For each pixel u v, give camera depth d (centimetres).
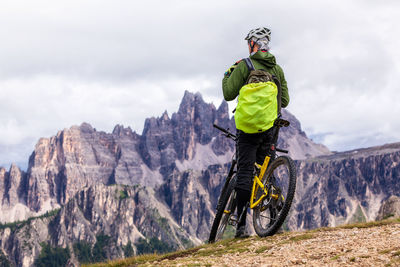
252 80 876
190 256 995
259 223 923
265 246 864
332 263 547
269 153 916
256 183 932
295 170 796
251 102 850
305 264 575
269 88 857
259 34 907
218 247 1020
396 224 908
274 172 884
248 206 973
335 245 687
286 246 809
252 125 862
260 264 621
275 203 851
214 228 1092
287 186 803
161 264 838
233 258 789
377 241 659
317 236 898
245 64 905
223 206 1067
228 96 938
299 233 970
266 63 903
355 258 548
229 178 1045
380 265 498
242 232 1041
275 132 898
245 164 923
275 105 866
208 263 726
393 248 567
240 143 924
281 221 809
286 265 588
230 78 923
